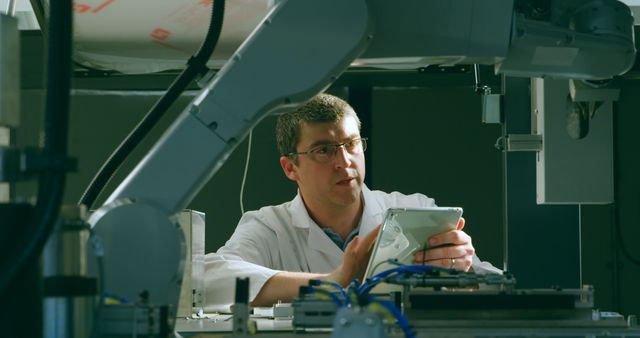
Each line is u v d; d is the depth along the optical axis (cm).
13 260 80
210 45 130
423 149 293
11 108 98
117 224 113
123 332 100
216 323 171
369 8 121
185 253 117
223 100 119
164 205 117
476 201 293
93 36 191
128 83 282
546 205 203
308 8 120
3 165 87
